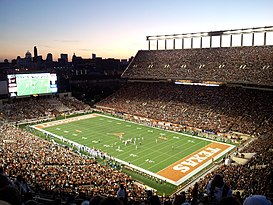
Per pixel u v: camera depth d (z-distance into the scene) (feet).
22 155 121.70
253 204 14.92
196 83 255.29
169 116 227.20
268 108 199.82
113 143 173.99
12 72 246.88
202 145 169.48
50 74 268.00
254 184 81.00
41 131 203.82
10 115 236.22
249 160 119.34
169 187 115.14
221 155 151.84
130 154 154.40
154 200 22.59
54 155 130.00
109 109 270.67
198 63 261.85
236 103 217.56
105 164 138.51
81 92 385.91
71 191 80.89
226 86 240.53
